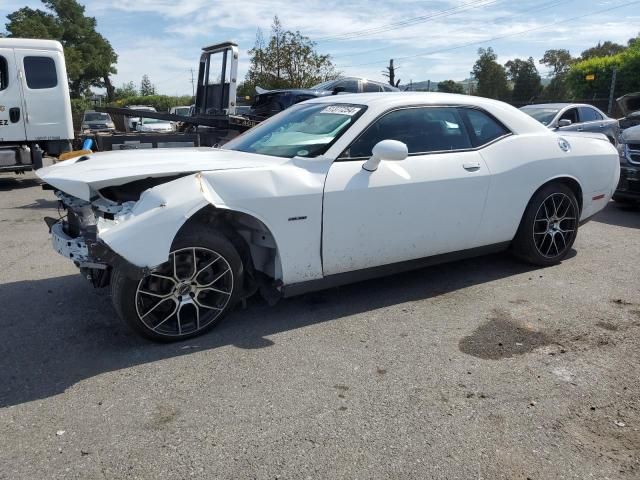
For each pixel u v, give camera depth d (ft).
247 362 10.78
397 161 12.47
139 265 10.11
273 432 8.52
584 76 105.29
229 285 11.92
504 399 9.40
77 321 12.84
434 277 15.78
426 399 9.41
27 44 33.96
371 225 12.79
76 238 11.41
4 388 9.89
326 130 13.21
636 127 25.40
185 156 13.00
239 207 11.17
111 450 8.11
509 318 12.86
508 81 183.73
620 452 8.00
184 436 8.43
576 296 14.20
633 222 23.48
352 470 7.64
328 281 12.83
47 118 35.04
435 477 7.50
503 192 14.83
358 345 11.50
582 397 9.45
